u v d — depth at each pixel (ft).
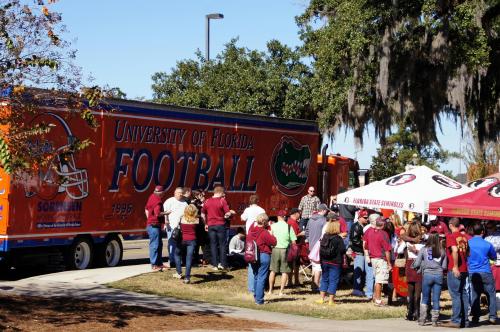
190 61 129.70
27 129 42.11
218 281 61.21
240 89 120.26
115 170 64.39
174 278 60.90
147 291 54.75
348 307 54.44
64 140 59.67
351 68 99.96
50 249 61.67
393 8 93.09
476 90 98.94
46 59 39.86
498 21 95.25
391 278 56.39
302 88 116.98
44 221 59.31
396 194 61.41
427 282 48.08
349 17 95.76
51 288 53.36
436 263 47.88
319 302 55.01
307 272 69.36
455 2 91.91
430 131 97.66
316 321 47.32
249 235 53.11
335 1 103.81
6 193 56.85
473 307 50.70
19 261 59.26
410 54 94.68
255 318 46.65
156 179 68.08
